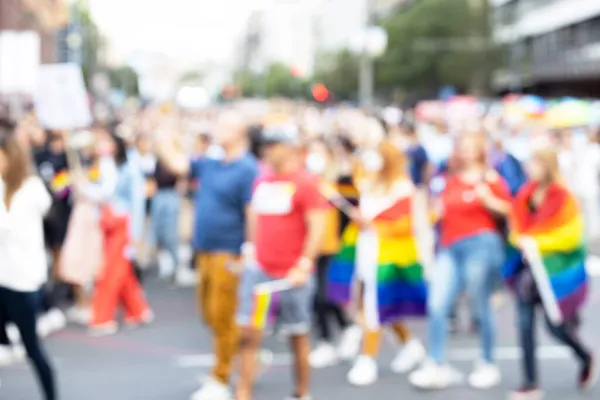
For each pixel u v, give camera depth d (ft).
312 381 31.14
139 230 43.80
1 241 24.48
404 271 30.76
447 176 30.99
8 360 33.55
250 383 26.84
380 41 237.04
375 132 31.50
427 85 302.25
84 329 39.40
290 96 521.24
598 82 215.72
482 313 30.22
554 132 59.93
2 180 24.44
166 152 38.06
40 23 241.96
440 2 295.69
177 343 36.83
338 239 33.55
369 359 30.94
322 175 33.81
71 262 38.06
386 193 30.60
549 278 28.32
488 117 55.67
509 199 29.78
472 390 29.99
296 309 26.61
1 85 65.72
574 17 274.36
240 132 28.12
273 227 26.37
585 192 61.21
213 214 28.14
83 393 29.48
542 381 31.19
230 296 28.35
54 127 40.50
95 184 38.60
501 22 334.03
